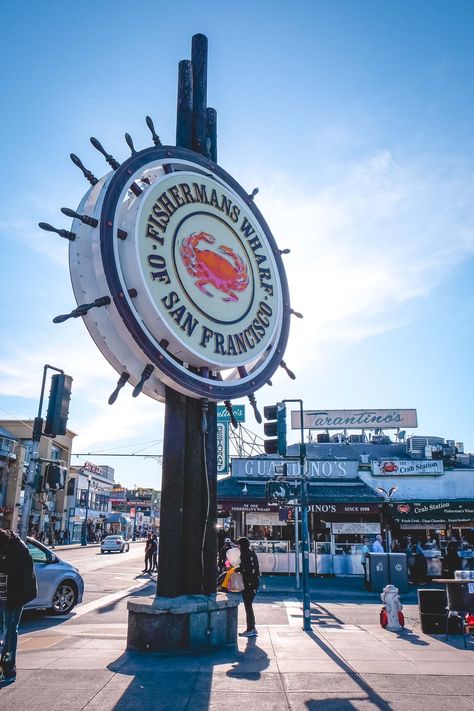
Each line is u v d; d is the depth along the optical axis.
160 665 6.26
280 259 9.69
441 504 21.30
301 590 16.06
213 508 8.07
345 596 15.27
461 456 31.64
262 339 8.84
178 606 7.04
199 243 8.24
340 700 5.06
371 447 32.50
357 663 6.57
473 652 7.36
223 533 17.39
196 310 7.88
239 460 23.94
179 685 5.48
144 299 7.21
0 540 5.80
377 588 16.17
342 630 9.11
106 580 18.08
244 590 8.66
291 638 8.26
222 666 6.28
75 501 57.41
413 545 21.86
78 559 29.70
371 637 8.45
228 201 8.97
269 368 8.97
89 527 61.59
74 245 7.29
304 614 9.04
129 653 6.88
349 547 21.59
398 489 27.05
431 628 8.78
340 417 34.03
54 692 5.18
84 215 7.19
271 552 21.34
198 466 8.04
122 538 39.88
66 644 7.54
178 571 7.52
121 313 6.86
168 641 6.96
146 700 4.98
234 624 7.61
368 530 22.14
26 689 5.27
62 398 8.36
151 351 7.14
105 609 11.67
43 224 7.04
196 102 9.62
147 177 8.62
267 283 9.23
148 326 7.43
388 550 21.98
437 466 27.09
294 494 9.66
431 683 5.69
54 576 10.77
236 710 4.76
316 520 22.58
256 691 5.31
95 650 7.11
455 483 27.12
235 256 8.76
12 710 4.67
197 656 6.77
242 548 8.84
